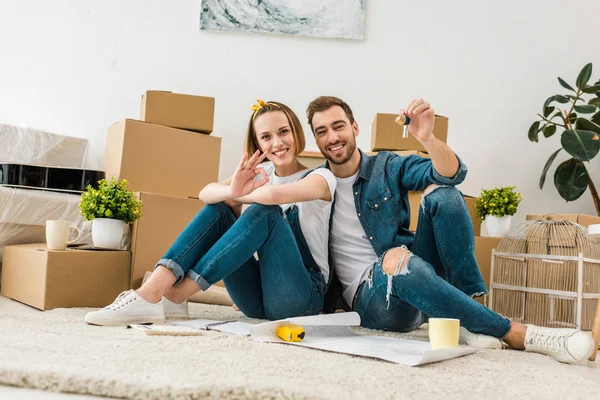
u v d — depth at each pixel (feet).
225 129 10.86
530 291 7.32
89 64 10.89
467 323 4.73
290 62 10.96
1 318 5.27
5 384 3.09
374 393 3.07
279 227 5.16
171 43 10.95
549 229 8.04
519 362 4.27
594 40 10.95
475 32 11.07
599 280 7.67
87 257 6.69
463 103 10.99
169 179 8.66
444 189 5.19
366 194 5.59
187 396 2.89
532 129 10.37
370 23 11.04
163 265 5.21
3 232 7.90
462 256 5.24
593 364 4.70
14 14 10.93
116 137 8.56
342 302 5.78
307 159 9.77
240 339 4.54
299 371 3.46
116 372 3.15
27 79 10.85
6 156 9.18
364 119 10.93
